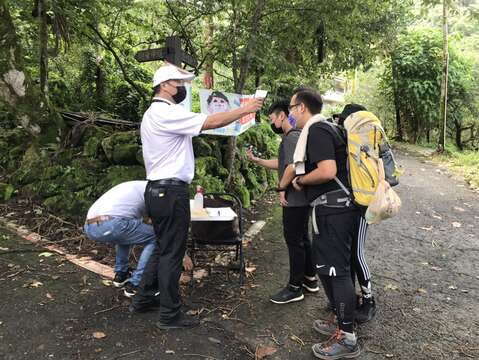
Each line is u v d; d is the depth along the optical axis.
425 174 8.66
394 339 3.05
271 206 5.93
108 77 7.66
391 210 2.59
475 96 12.77
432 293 3.74
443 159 10.29
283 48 6.29
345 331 2.80
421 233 5.24
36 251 4.06
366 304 3.25
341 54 7.50
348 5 5.53
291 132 3.23
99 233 3.16
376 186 2.62
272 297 3.44
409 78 12.11
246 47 5.11
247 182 6.15
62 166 5.22
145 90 7.23
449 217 5.91
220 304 3.39
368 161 2.64
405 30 10.00
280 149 3.35
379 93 13.59
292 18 5.83
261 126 7.51
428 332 3.15
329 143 2.66
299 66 7.54
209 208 3.74
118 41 7.30
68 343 2.81
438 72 11.89
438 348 2.97
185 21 6.10
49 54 6.09
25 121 5.37
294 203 3.21
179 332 2.99
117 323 3.05
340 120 2.88
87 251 4.13
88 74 7.59
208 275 3.85
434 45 11.99
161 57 4.29
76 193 4.84
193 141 5.42
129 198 3.24
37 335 2.87
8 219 4.71
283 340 2.98
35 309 3.15
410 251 4.67
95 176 4.98
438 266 4.31
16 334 2.87
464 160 9.82
